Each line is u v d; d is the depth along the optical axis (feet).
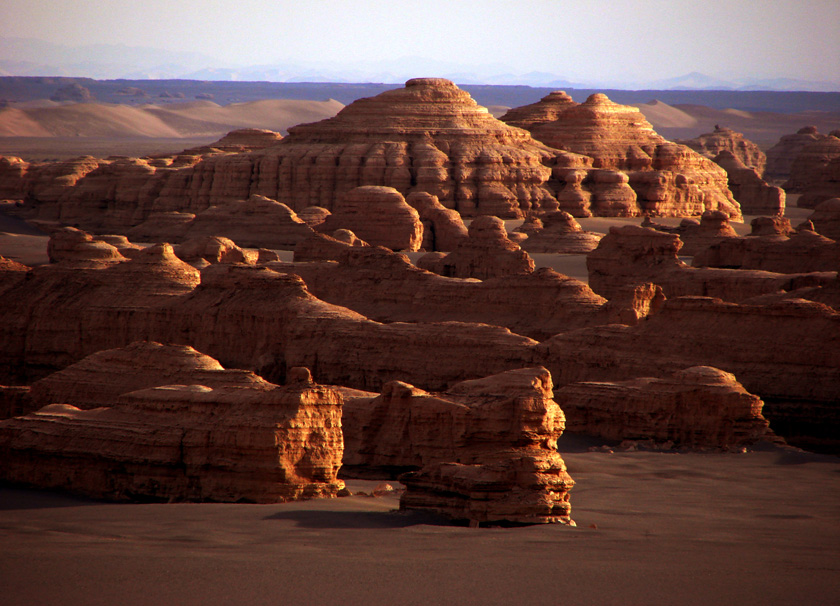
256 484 324.39
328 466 335.67
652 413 479.41
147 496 334.24
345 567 243.60
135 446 340.59
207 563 245.04
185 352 451.94
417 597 220.02
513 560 254.27
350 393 441.68
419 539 277.44
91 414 363.15
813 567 263.90
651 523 333.21
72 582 227.20
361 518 304.71
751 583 240.73
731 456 458.09
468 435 369.50
